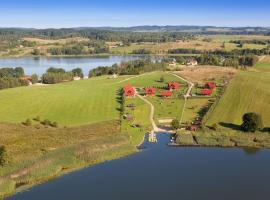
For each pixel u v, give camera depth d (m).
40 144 114.81
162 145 125.06
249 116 132.88
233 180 96.38
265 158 113.31
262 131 134.75
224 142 125.25
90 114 156.38
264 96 180.00
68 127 136.50
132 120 149.38
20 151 108.12
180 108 166.12
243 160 111.50
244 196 87.31
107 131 132.25
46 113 157.12
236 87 199.75
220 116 151.38
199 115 156.00
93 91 198.88
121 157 113.88
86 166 106.12
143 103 174.12
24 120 146.25
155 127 143.00
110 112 159.25
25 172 97.88
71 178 97.94
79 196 87.25
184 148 122.44
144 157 114.00
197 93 192.38
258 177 98.44
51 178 97.75
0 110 160.25
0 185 90.12
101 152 114.44
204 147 123.38
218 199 85.81
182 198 86.31
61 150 111.38
